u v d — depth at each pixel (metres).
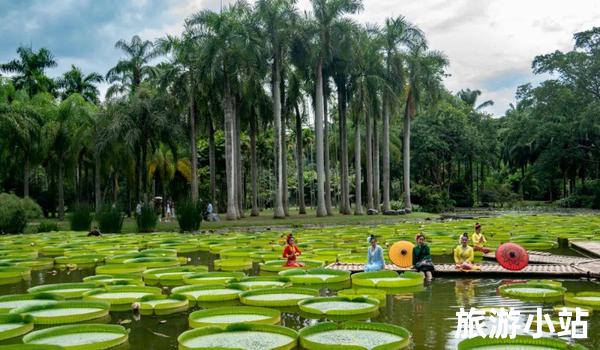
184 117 38.88
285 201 39.81
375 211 42.06
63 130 39.41
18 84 51.81
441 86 44.88
